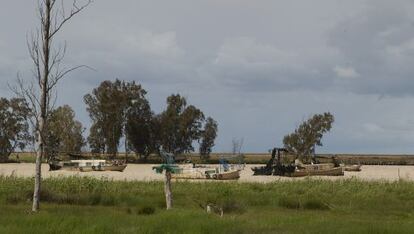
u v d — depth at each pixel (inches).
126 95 5044.3
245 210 1071.6
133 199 1210.6
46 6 916.0
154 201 1186.6
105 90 4995.1
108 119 4975.4
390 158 6565.0
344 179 1759.4
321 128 4862.2
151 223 670.5
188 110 5255.9
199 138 5310.0
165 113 5211.6
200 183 1718.8
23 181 1427.2
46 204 1106.1
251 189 1529.3
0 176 1596.9
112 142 4997.5
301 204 1207.6
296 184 1630.2
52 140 3737.7
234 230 660.7
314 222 741.3
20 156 5856.3
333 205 1238.3
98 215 810.2
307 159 4714.6
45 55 919.7
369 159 6299.2
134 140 5152.6
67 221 649.6
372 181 1720.0
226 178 2650.1
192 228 644.1
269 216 872.9
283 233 652.1
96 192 1307.8
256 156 6663.4
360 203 1286.9
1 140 4877.0
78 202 1163.9
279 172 3117.6
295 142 4859.7
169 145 5260.8
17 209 948.6
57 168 3545.8
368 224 722.8
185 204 1167.0
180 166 2728.8
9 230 603.2
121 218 728.3
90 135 5009.8
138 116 5142.7
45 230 608.1
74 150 4554.6
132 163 5123.0
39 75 919.0
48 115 957.8
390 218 1022.4
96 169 3442.4
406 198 1401.3
